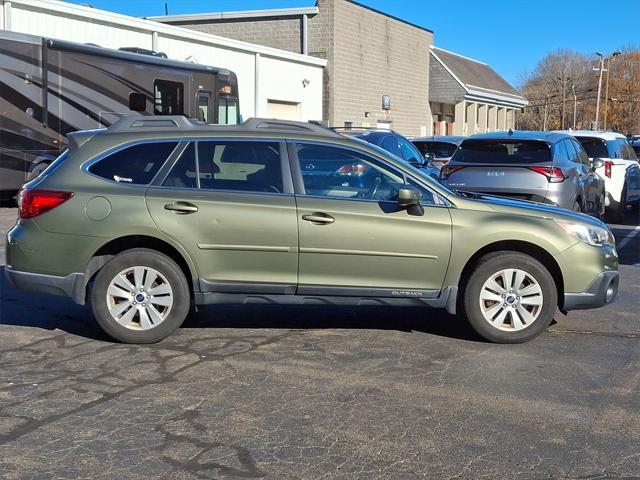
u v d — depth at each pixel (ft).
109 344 20.16
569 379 17.80
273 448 13.79
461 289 20.67
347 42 100.22
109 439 14.08
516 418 15.37
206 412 15.47
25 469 12.82
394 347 20.25
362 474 12.81
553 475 12.86
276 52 87.51
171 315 19.98
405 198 19.51
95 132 20.63
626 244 40.27
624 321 23.48
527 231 20.08
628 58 286.87
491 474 12.86
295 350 19.86
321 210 19.75
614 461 13.44
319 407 15.83
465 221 20.06
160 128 20.62
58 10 61.26
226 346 20.13
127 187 19.86
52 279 19.86
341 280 20.01
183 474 12.72
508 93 153.99
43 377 17.46
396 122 116.37
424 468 13.06
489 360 19.20
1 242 36.01
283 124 20.92
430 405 16.02
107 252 20.15
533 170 33.12
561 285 20.72
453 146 57.77
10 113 45.09
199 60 77.61
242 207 19.74
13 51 45.03
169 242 19.65
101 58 49.83
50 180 20.02
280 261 19.84
